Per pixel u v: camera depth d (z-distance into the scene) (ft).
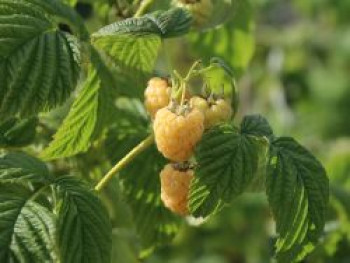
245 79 4.66
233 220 3.82
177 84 1.43
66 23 1.53
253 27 2.10
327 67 5.14
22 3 1.41
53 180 1.38
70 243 1.32
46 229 1.28
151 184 1.73
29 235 1.27
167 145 1.36
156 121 1.36
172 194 1.44
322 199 1.45
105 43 1.47
